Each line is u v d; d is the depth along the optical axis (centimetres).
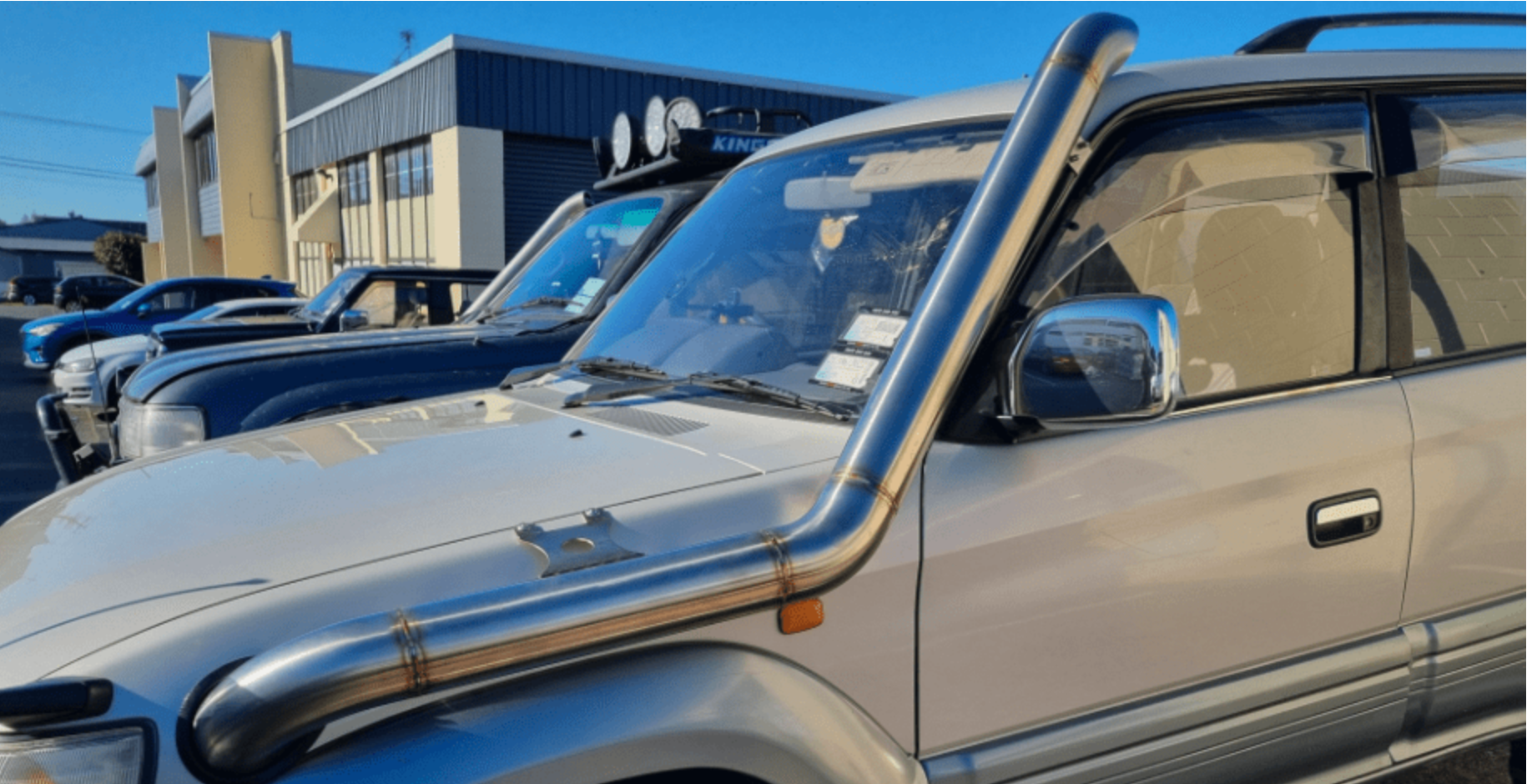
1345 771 203
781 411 180
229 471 182
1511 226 226
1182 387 188
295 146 3033
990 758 161
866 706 152
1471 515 206
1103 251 187
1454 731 215
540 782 126
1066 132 160
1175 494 173
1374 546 195
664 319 238
